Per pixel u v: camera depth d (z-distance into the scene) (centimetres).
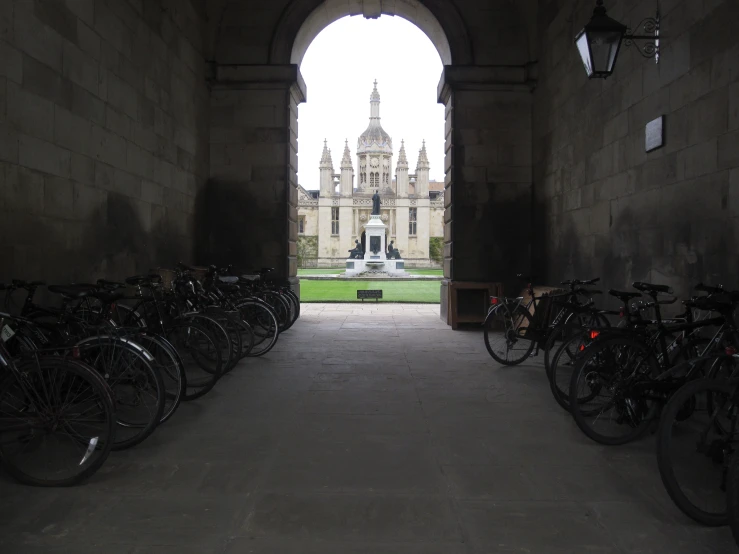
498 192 1035
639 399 382
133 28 688
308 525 271
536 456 364
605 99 678
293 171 1100
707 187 461
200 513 283
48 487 314
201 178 995
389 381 574
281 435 405
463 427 425
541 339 632
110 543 254
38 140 483
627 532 266
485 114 1032
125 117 664
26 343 374
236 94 1044
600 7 547
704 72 465
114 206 634
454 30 1033
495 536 262
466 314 991
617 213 641
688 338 400
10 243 445
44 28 491
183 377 435
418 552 247
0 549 249
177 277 629
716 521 272
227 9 1036
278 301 860
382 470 340
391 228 6650
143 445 382
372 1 1063
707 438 308
